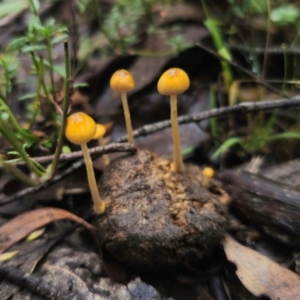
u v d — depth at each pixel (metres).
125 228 0.37
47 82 0.48
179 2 0.50
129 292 0.36
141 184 0.38
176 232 0.37
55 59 0.49
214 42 0.47
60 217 0.38
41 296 0.36
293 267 0.37
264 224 0.39
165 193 0.38
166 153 0.44
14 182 0.42
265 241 0.38
